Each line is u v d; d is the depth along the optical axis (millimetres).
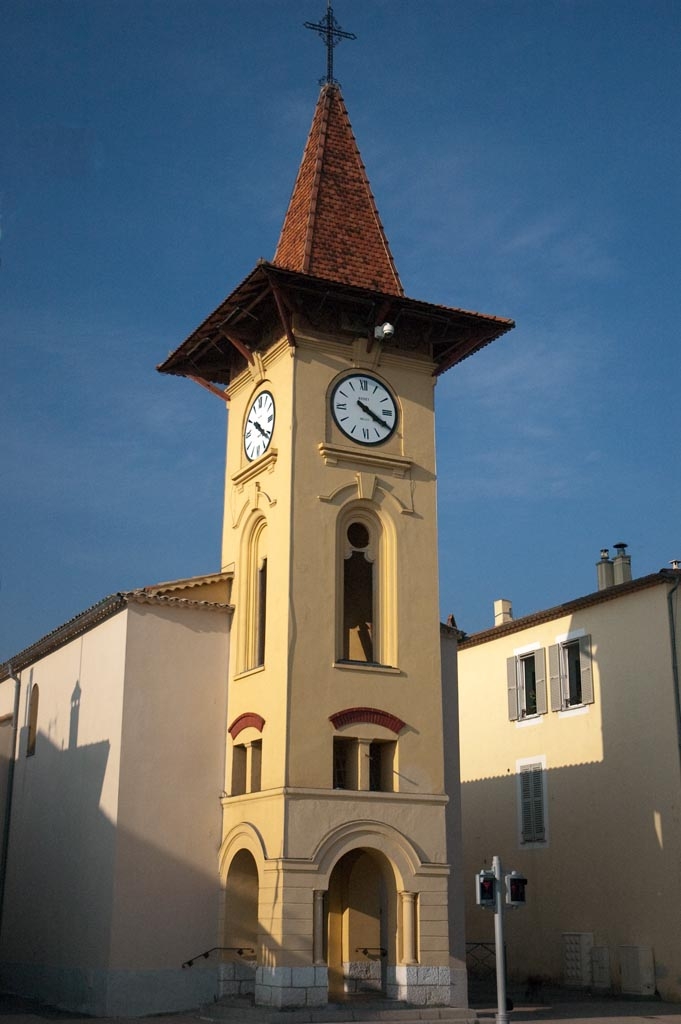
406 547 25469
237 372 28047
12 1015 23297
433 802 23969
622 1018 23266
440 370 28328
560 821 32219
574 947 30562
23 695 32312
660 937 27969
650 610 30031
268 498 25344
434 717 24656
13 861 30172
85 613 26703
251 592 25875
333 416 25438
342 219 27562
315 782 22891
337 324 25984
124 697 24422
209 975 23531
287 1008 21234
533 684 34656
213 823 24562
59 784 27500
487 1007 26469
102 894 23656
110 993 22547
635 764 29672
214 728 25219
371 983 24469
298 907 21922
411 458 26078
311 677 23484
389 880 23344
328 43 30531
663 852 28266
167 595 25562
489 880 18266
